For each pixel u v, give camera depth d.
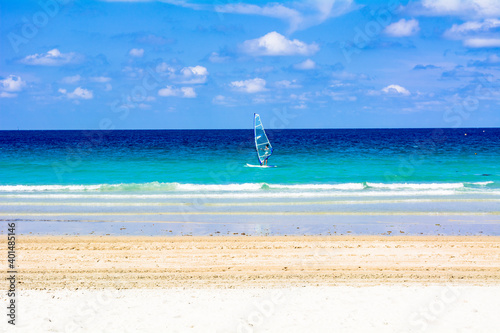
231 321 7.28
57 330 6.88
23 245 12.73
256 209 18.36
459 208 18.61
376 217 16.86
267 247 12.62
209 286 9.38
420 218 16.70
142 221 16.16
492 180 28.81
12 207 18.75
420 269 10.67
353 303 8.07
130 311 7.71
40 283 9.54
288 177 30.12
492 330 6.90
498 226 15.40
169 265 10.98
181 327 7.04
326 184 26.00
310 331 6.90
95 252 12.07
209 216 17.02
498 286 9.12
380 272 10.41
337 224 15.70
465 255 11.88
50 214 17.33
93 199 20.78
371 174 31.64
